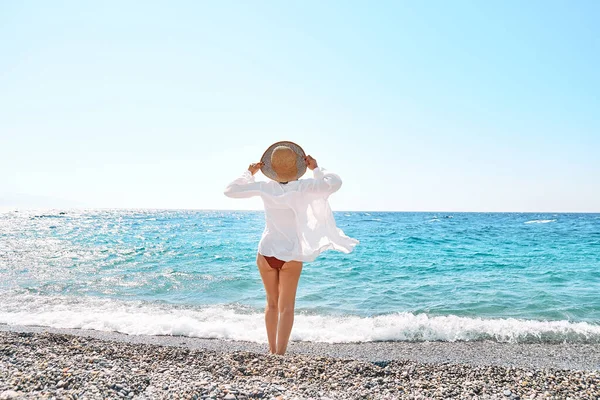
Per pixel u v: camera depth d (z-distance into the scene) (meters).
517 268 12.76
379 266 13.11
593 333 5.94
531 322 6.55
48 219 59.66
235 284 9.90
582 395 2.93
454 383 3.16
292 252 3.81
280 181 3.97
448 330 6.06
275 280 4.02
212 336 5.64
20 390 2.51
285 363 3.45
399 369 3.48
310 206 3.96
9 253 16.23
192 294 8.77
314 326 6.29
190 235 27.03
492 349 5.20
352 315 7.06
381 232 28.16
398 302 8.14
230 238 24.22
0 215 77.50
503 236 24.39
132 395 2.59
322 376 3.17
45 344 3.79
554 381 3.24
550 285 9.96
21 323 6.15
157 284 9.88
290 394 2.71
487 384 3.13
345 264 13.55
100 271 11.88
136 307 7.44
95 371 2.91
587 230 30.20
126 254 16.12
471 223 44.34
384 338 5.71
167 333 5.77
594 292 9.05
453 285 9.98
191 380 2.90
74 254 16.11
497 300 8.29
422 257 15.27
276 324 4.03
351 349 5.16
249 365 3.38
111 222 52.16
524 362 4.66
